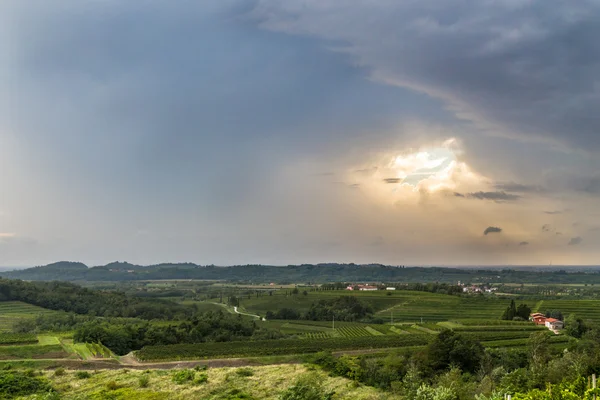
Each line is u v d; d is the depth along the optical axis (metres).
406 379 75.62
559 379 57.84
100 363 105.38
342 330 178.38
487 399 45.47
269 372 89.00
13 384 74.94
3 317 170.38
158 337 140.00
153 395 67.50
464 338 96.94
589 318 177.12
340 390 72.56
